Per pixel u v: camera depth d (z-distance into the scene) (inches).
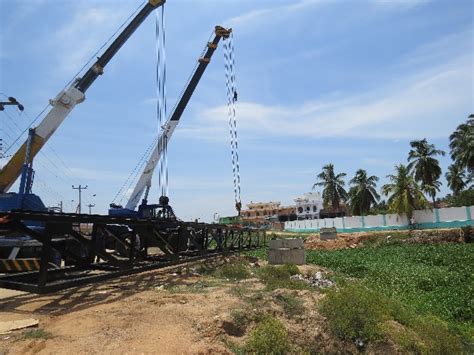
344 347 346.9
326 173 3206.2
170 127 1119.6
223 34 1253.1
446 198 3459.6
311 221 2938.0
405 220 2174.0
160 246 515.5
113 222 402.0
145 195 1056.8
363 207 2915.8
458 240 1763.0
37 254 506.6
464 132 2427.4
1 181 815.1
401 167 2199.8
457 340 419.2
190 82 1176.8
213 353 255.6
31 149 823.1
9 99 865.5
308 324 352.2
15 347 228.8
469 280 797.2
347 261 1164.5
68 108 861.8
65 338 246.8
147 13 956.0
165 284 459.2
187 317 301.6
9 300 355.3
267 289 445.1
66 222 340.5
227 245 853.8
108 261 409.4
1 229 305.6
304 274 705.0
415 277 838.5
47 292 324.5
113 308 319.3
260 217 4958.2
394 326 394.9
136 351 233.6
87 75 897.5
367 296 434.3
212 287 448.8
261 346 290.4
